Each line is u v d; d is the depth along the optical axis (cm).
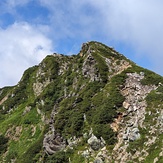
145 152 5159
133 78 7362
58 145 6806
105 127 6150
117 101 6631
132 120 6028
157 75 7344
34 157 7631
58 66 12319
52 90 10756
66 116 7381
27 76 14175
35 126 10100
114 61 8575
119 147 5575
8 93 14738
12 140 10050
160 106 5997
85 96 7681
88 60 8931
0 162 9212
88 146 6072
